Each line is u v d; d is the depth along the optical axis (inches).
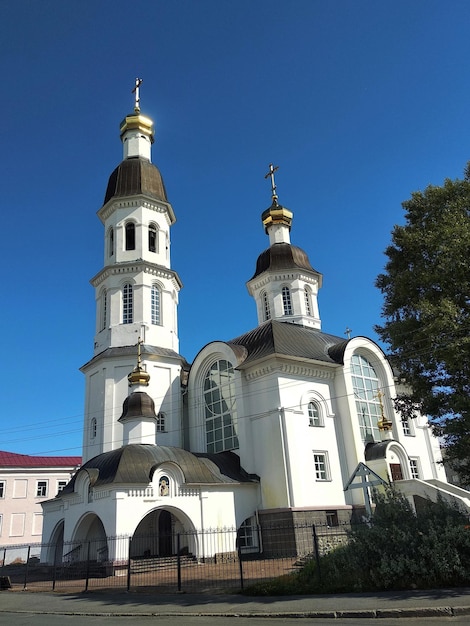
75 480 1136.2
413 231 807.7
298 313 1656.0
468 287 724.0
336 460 1245.1
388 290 851.4
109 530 981.8
